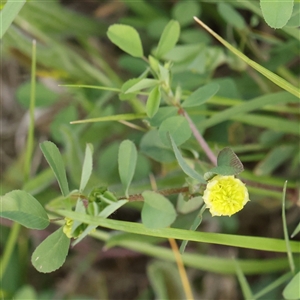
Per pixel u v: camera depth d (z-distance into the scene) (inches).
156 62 11.4
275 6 10.6
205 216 13.3
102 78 15.5
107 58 16.9
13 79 17.8
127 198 10.6
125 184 10.6
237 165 10.2
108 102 15.9
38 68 15.4
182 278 13.3
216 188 10.4
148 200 10.7
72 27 15.7
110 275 16.1
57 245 10.3
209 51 13.4
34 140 17.0
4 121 17.9
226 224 14.4
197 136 11.6
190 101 11.4
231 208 10.4
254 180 13.1
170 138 10.2
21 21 14.4
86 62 15.6
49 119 16.9
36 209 10.2
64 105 16.8
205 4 15.1
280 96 12.1
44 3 14.5
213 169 10.3
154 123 11.5
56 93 15.5
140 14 15.7
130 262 16.1
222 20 15.3
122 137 15.4
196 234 10.9
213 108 14.4
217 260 13.2
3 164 17.6
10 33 14.0
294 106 13.6
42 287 15.6
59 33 15.5
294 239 14.6
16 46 14.5
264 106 12.6
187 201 11.1
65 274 15.9
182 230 10.9
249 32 13.7
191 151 12.3
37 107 16.0
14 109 17.8
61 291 15.6
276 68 13.6
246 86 14.2
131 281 16.0
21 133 17.2
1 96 18.0
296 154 13.5
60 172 10.3
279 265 13.1
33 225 10.2
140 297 15.5
